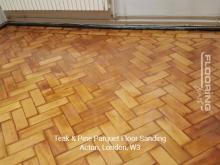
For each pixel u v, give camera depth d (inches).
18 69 78.8
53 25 105.9
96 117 56.7
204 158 45.0
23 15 111.0
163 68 70.1
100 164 46.3
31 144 52.1
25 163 48.3
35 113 60.1
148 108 57.3
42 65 79.1
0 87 71.3
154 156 46.5
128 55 78.6
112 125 54.1
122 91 63.5
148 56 76.7
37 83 70.9
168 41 83.8
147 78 67.0
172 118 53.9
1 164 48.7
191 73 66.7
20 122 58.1
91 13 100.0
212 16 86.1
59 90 66.9
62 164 47.1
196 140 48.5
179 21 90.7
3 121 59.0
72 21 105.0
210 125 51.3
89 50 84.4
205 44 79.3
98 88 65.7
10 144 52.7
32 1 101.6
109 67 73.7
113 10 95.9
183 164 44.4
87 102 61.4
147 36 88.8
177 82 64.1
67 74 73.1
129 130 52.4
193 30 87.9
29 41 96.3
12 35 103.3
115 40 89.0
